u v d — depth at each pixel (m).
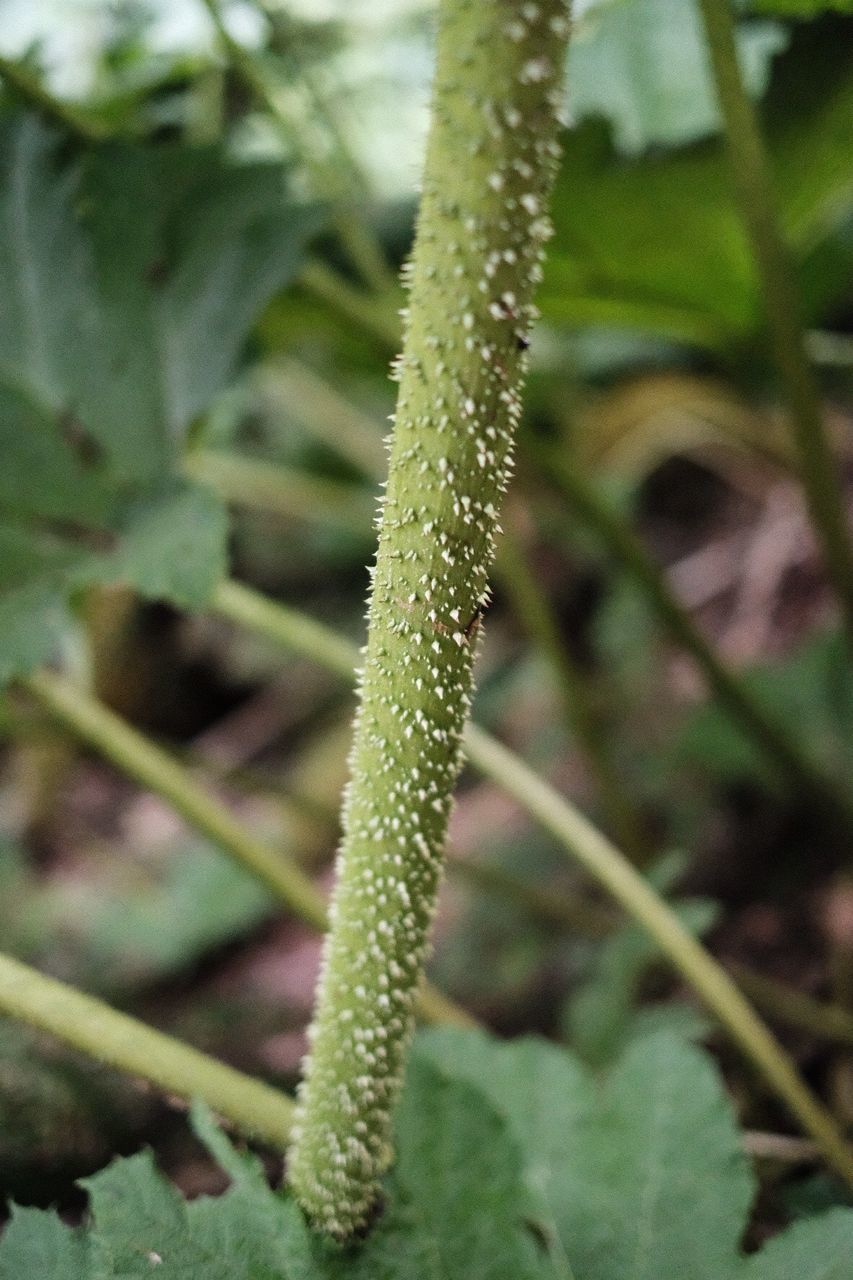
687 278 1.37
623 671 2.01
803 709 1.59
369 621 0.70
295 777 2.33
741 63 0.99
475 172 0.66
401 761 0.70
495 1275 0.78
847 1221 0.79
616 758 1.82
